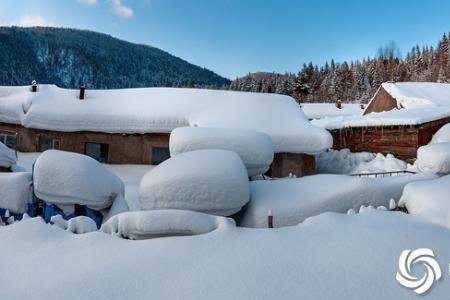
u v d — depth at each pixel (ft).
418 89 86.79
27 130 64.39
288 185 30.40
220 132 37.09
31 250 15.05
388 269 13.00
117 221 16.88
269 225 20.76
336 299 11.21
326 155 69.92
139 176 52.31
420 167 41.91
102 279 12.45
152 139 59.67
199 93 66.39
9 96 72.13
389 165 58.44
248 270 12.78
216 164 26.58
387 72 344.90
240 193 26.07
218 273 12.63
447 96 83.56
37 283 12.46
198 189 25.38
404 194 23.50
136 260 13.76
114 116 60.29
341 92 335.47
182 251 14.32
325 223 17.52
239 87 383.45
